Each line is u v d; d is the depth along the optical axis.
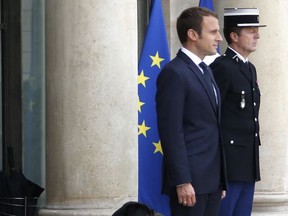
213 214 9.91
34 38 13.58
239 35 10.96
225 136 10.77
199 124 9.64
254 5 13.43
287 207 13.49
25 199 11.67
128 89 10.85
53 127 10.82
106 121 10.71
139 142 11.80
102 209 10.68
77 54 10.71
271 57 13.41
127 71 10.84
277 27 13.43
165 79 9.60
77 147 10.71
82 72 10.70
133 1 10.95
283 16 13.50
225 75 10.78
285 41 13.52
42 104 13.54
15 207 11.64
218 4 13.76
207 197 9.75
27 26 13.61
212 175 9.71
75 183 10.71
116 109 10.75
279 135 13.47
